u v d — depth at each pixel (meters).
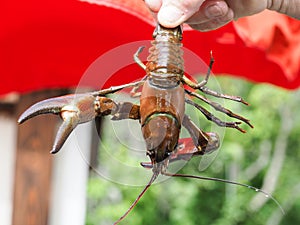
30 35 1.41
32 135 2.03
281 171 4.10
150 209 3.13
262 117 3.73
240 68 1.54
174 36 0.73
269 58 1.57
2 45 1.45
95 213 2.95
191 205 3.45
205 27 0.87
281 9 0.94
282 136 3.99
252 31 1.54
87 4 1.22
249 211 3.74
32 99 1.96
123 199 3.01
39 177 2.04
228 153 3.52
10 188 2.48
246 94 3.74
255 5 0.88
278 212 3.84
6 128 2.44
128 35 1.31
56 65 1.47
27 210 2.04
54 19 1.33
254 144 3.81
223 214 3.58
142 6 1.24
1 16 1.33
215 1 0.84
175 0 0.74
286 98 3.77
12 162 2.41
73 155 2.34
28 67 1.50
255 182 3.93
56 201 2.35
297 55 1.60
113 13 1.24
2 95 1.58
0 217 2.51
